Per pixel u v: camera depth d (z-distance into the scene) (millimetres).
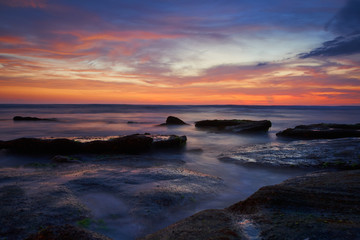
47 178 7238
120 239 4266
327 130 19594
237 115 60375
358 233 3006
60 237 3098
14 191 5883
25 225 4289
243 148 14711
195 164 11109
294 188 5133
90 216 4887
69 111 70188
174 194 6121
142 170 8453
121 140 13852
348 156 10102
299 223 3471
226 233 3240
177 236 3320
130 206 5430
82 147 13477
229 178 8727
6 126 28750
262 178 8750
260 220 3746
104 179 7219
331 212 3967
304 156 10906
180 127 29375
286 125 35000
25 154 12781
